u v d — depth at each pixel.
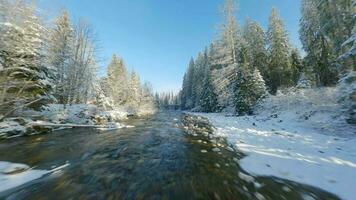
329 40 26.77
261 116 20.86
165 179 5.66
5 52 13.55
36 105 17.11
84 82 28.47
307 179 5.32
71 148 9.52
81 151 8.95
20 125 13.24
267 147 8.62
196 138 11.75
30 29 14.83
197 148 9.22
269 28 35.78
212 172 6.14
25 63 14.80
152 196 4.67
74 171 6.33
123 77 51.03
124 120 26.11
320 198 4.39
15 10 13.45
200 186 5.17
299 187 4.93
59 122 17.70
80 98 31.19
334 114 13.05
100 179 5.68
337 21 22.78
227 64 33.31
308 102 17.42
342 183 4.95
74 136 12.83
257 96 25.98
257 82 26.23
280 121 16.14
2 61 13.73
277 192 4.73
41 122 15.31
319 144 8.55
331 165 6.09
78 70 24.83
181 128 16.70
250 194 4.69
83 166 6.82
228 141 10.38
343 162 6.26
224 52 32.47
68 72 23.78
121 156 8.08
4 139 11.53
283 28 36.22
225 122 19.33
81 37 25.44
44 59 17.58
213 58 36.22
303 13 31.11
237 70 29.28
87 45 26.88
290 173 5.76
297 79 31.42
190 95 75.94
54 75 19.83
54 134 13.55
